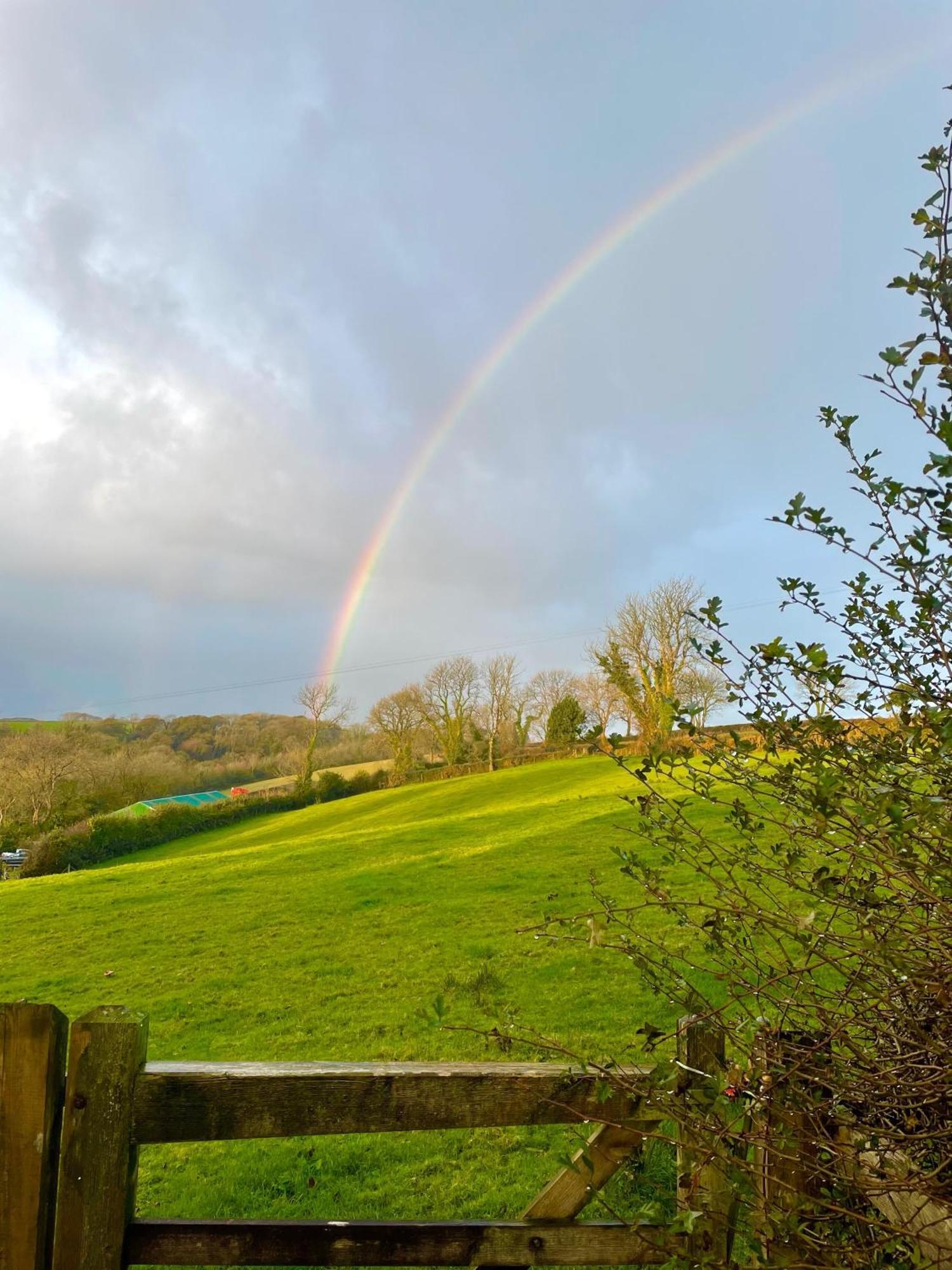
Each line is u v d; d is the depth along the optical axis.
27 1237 2.61
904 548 2.52
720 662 2.83
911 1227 2.43
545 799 40.59
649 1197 5.12
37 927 19.88
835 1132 2.87
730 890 2.79
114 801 67.81
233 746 94.62
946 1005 2.26
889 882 2.57
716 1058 2.86
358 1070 2.86
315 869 24.52
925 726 2.47
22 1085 2.66
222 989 12.91
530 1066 2.95
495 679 83.50
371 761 85.62
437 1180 6.10
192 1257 2.76
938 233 2.23
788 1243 2.46
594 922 2.90
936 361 2.18
